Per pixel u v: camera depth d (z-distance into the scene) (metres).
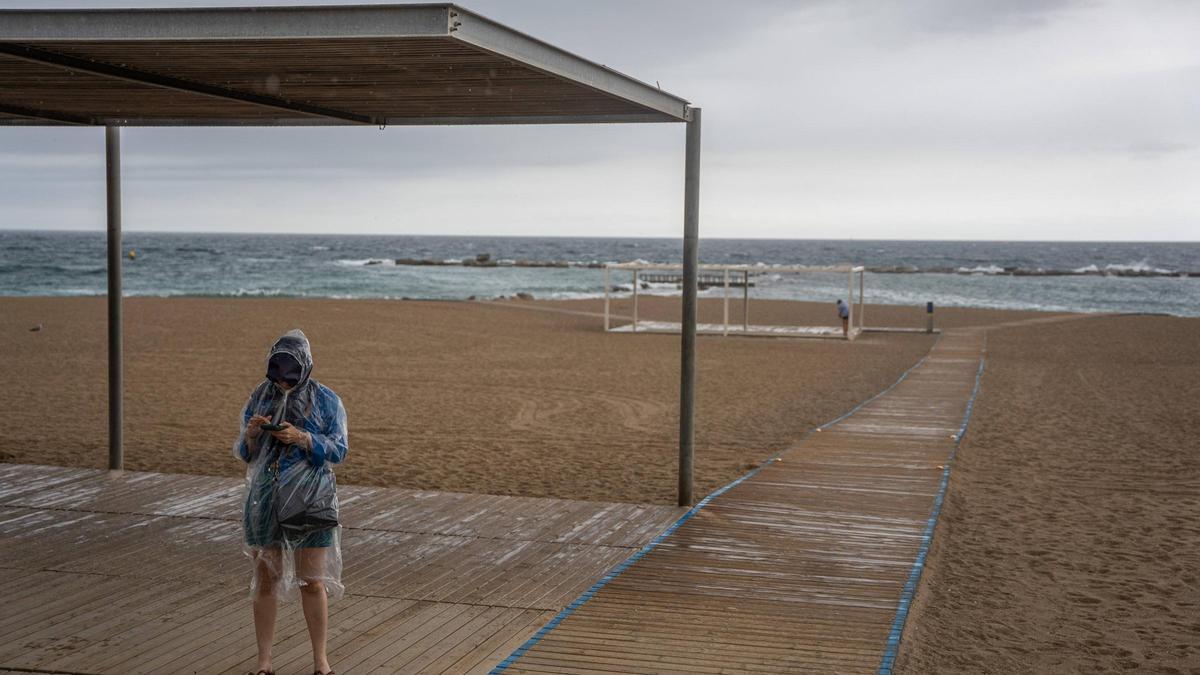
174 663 4.13
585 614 4.86
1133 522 7.37
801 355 22.84
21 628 4.55
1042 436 11.56
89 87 6.14
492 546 6.14
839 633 4.65
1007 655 4.60
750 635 4.60
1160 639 4.87
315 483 3.76
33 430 11.49
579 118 7.11
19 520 6.58
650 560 5.84
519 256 125.06
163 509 6.91
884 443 10.40
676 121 6.90
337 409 3.87
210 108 7.06
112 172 7.91
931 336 28.61
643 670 4.14
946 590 5.62
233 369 18.05
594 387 16.55
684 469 7.29
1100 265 108.75
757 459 10.17
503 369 19.06
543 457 10.16
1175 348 24.80
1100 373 19.05
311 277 65.19
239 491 7.51
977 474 9.19
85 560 5.68
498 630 4.64
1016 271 85.88
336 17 4.32
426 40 4.43
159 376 16.95
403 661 4.21
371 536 6.33
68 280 55.94
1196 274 82.25
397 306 36.81
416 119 7.50
